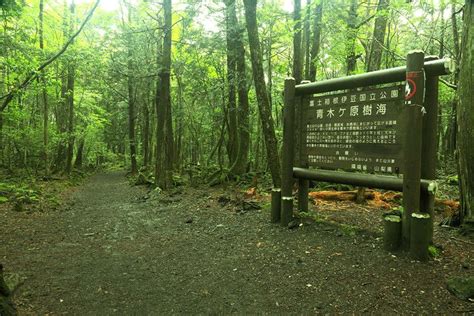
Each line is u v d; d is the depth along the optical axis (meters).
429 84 4.09
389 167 4.44
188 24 12.05
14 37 10.15
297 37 9.48
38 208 8.31
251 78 12.77
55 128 18.81
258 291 3.48
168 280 3.82
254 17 6.56
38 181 14.68
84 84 19.88
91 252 4.88
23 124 16.64
